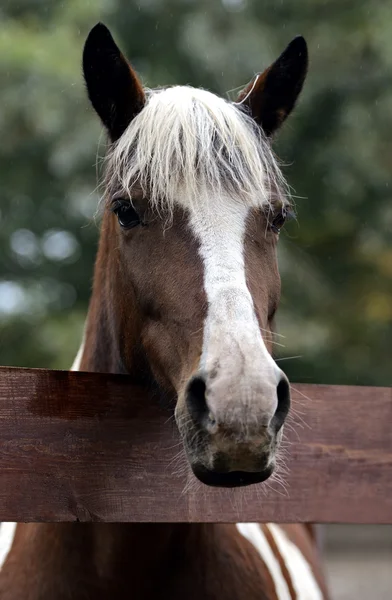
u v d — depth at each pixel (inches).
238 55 327.9
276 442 73.2
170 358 83.8
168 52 338.0
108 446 88.6
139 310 89.4
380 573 371.9
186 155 84.6
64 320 335.0
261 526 117.2
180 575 97.0
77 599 94.6
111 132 97.4
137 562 94.8
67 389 87.7
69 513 86.0
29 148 319.6
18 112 297.7
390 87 353.1
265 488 95.6
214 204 84.1
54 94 299.6
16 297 359.3
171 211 84.6
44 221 348.2
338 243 396.5
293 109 102.5
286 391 74.8
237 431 69.4
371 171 352.2
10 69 299.0
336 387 101.3
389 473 102.1
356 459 100.7
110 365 103.5
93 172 302.2
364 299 407.8
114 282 97.7
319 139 356.8
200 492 91.5
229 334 75.0
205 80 329.1
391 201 364.5
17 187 330.6
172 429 91.1
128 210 89.0
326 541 462.3
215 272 80.6
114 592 95.0
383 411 102.9
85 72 95.7
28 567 97.0
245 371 71.5
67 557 95.3
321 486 98.7
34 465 85.4
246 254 83.3
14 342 338.6
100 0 329.1
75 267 362.3
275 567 110.4
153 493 89.5
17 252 368.8
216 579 98.0
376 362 416.8
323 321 363.3
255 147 88.4
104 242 106.7
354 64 357.1
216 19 337.7
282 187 93.7
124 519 88.1
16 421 85.1
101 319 105.1
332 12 368.5
